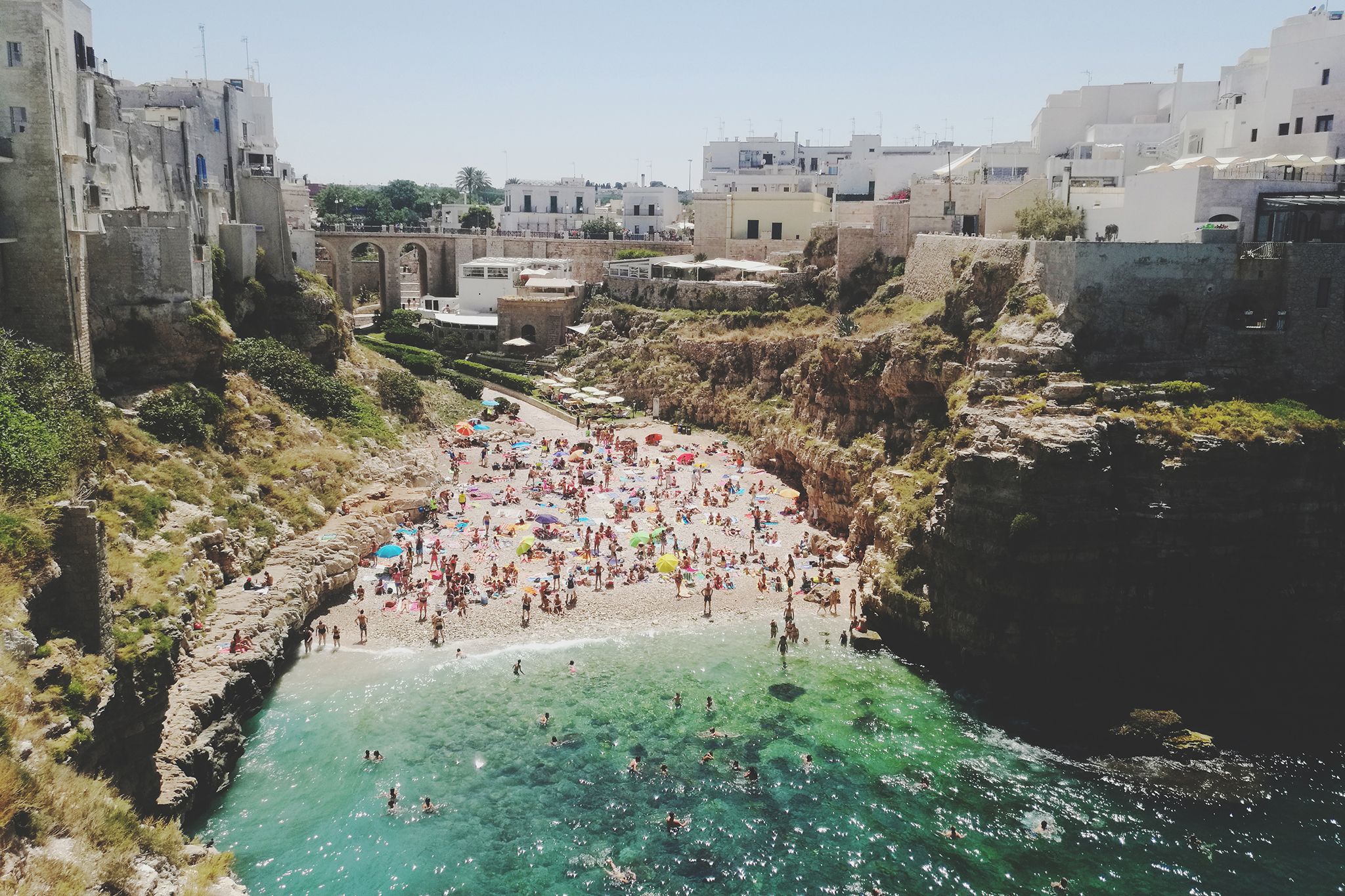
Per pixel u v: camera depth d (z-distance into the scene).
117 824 31.25
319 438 77.69
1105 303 60.50
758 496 85.62
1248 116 85.00
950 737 50.81
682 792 46.25
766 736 50.78
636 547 74.19
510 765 47.91
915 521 61.41
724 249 137.75
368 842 42.25
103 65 80.19
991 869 41.41
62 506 37.12
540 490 86.25
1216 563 54.56
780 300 116.25
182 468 59.62
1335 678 55.03
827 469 79.19
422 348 127.00
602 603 65.12
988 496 54.03
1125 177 94.44
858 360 80.19
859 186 148.12
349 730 50.16
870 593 62.34
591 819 44.25
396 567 67.62
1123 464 54.50
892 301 93.88
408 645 58.81
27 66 55.75
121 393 63.69
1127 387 56.94
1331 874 41.09
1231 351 60.44
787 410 98.00
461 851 42.00
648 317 124.88
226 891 33.69
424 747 49.09
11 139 56.19
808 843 42.94
